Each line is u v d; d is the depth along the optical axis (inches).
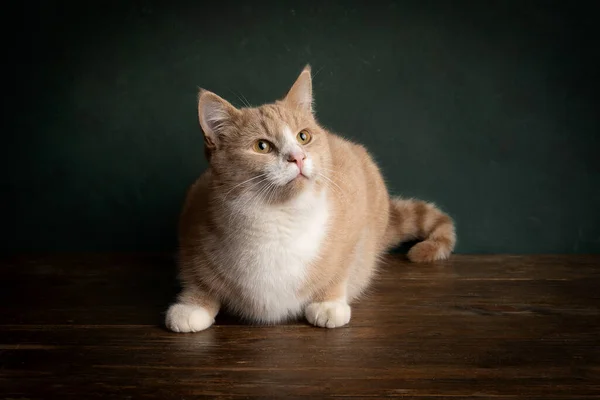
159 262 122.6
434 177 125.3
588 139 121.1
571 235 124.6
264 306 88.1
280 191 81.1
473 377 72.2
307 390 70.2
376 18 120.2
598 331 85.2
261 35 121.5
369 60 121.5
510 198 124.6
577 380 71.2
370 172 111.4
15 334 87.5
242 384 71.9
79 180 127.6
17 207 128.6
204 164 126.3
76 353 81.0
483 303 97.0
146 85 123.8
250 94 123.4
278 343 83.2
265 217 82.5
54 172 127.3
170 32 121.9
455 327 87.5
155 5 121.1
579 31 118.0
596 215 123.3
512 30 119.1
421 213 122.6
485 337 83.7
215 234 87.0
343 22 120.6
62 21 122.0
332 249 88.6
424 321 90.0
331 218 88.9
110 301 101.0
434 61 121.0
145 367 76.8
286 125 83.7
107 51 123.0
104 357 79.7
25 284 110.0
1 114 125.2
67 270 118.0
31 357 80.0
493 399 67.1
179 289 106.5
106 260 124.4
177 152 126.1
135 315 94.5
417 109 123.0
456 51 120.4
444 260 121.6
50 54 123.2
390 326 88.4
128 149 126.3
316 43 121.4
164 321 91.7
